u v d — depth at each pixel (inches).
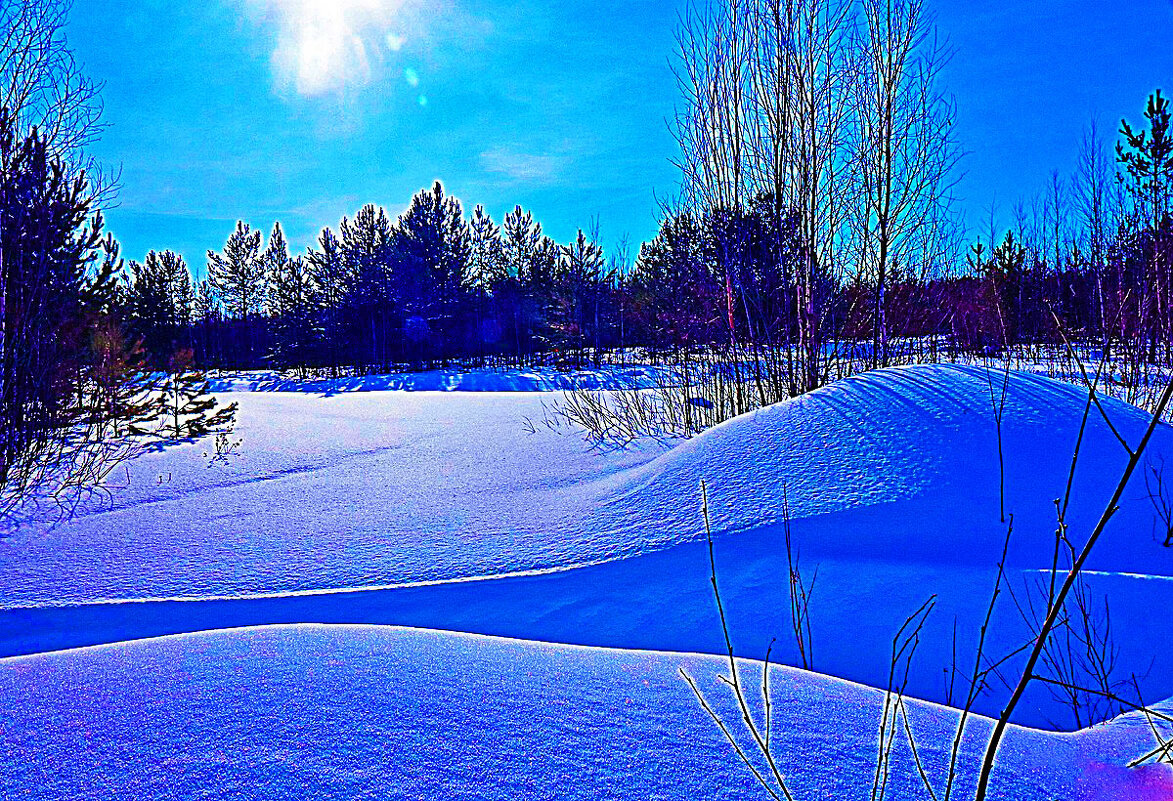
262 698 61.1
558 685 65.8
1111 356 316.2
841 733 58.3
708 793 48.7
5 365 248.7
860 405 185.5
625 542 149.3
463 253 1637.6
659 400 367.2
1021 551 125.6
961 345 412.5
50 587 134.5
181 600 128.3
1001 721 41.9
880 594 117.8
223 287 1833.2
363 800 46.3
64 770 49.6
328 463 259.6
